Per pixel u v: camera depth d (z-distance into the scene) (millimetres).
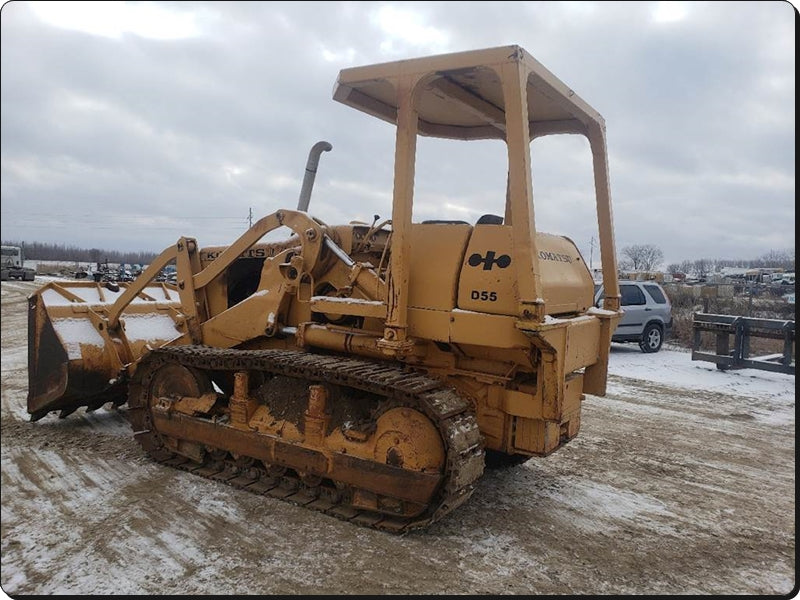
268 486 4855
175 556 3812
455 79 4297
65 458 5641
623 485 5297
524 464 5773
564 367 4047
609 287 5191
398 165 4109
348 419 4469
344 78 4332
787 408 8352
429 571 3684
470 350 4383
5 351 12016
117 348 6547
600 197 5184
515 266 3775
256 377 5172
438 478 3912
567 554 3975
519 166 3715
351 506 4422
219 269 5766
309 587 3477
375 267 5332
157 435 5566
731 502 4977
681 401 8734
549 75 4172
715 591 3580
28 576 3564
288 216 5250
